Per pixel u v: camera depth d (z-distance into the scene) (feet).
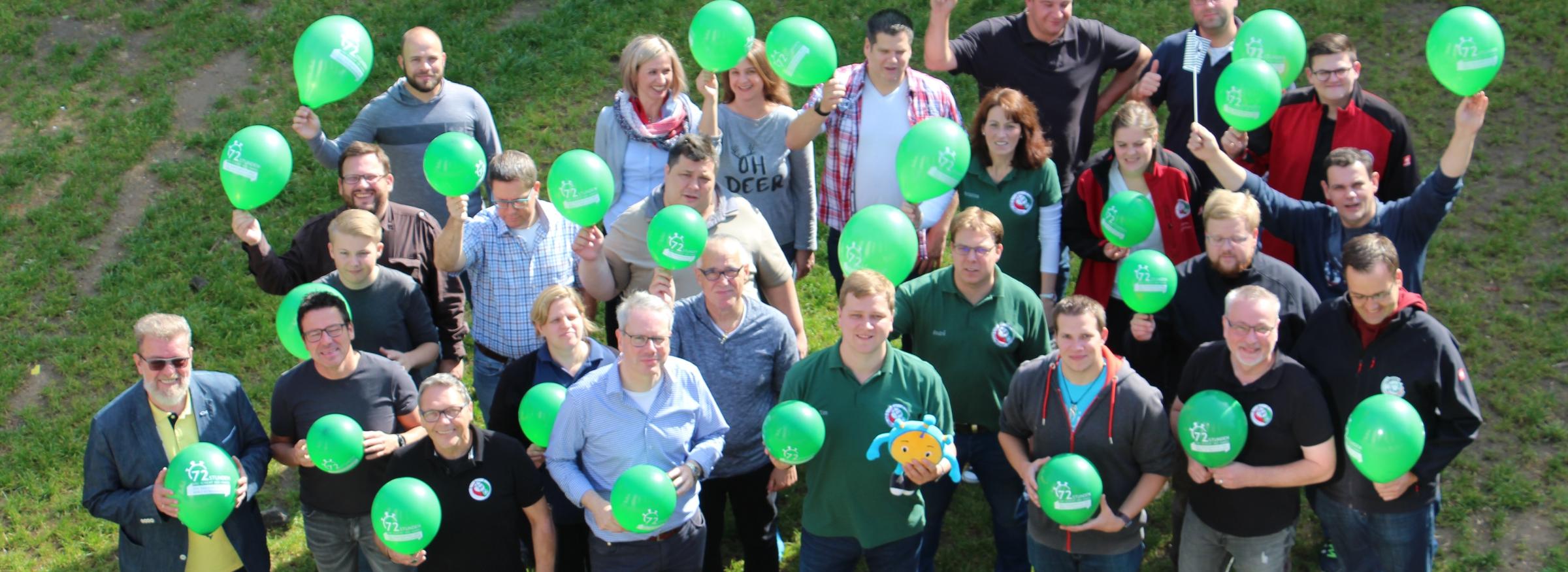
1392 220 19.66
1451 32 18.90
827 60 21.42
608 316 22.65
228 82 33.35
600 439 17.51
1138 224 19.38
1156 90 23.98
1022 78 24.45
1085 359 16.49
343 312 18.07
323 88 20.62
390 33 34.17
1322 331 17.65
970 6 33.96
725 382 18.89
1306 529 21.80
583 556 19.70
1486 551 21.26
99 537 23.06
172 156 31.45
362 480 18.39
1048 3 23.67
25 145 31.42
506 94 32.76
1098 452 17.02
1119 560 17.70
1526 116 29.78
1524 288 26.32
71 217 29.86
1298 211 20.13
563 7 34.96
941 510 19.47
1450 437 16.94
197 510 16.88
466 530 17.61
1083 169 21.48
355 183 21.59
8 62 33.78
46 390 26.21
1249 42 21.62
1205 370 17.38
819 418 16.78
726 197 20.61
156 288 28.40
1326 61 20.94
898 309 19.60
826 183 23.94
